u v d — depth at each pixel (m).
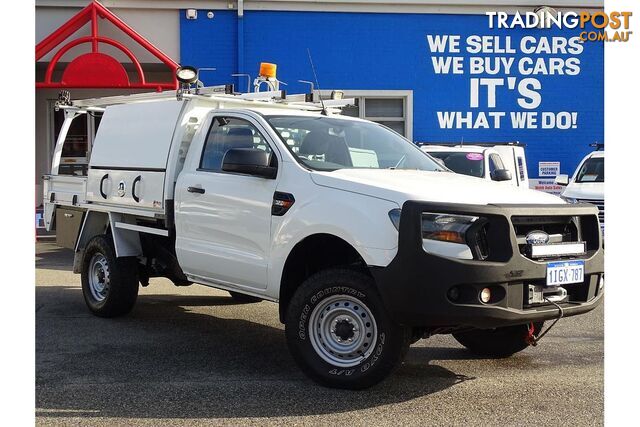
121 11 15.48
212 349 6.30
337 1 15.71
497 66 16.20
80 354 6.06
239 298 8.70
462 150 11.80
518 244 4.79
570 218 5.23
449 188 5.09
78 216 7.98
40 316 7.63
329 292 4.99
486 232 4.68
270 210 5.47
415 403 4.79
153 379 5.32
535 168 16.42
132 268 7.38
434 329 5.11
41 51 14.74
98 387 5.10
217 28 15.67
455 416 4.53
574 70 16.34
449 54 16.09
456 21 16.05
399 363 4.84
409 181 5.20
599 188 11.87
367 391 5.03
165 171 6.58
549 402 4.82
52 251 13.03
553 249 4.94
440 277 4.52
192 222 6.20
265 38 15.70
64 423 4.34
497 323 4.62
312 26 15.77
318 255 5.49
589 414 4.57
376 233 4.76
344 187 5.07
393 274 4.64
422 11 15.95
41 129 16.64
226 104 6.90
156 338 6.69
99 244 7.43
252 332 7.02
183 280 7.38
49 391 4.99
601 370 5.64
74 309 8.02
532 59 16.27
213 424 4.34
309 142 5.80
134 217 7.31
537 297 4.83
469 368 5.73
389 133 6.64
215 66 15.71
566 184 12.71
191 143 6.51
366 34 15.89
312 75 15.84
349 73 15.91
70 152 16.39
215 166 6.18
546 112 16.38
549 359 6.01
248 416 4.49
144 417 4.46
